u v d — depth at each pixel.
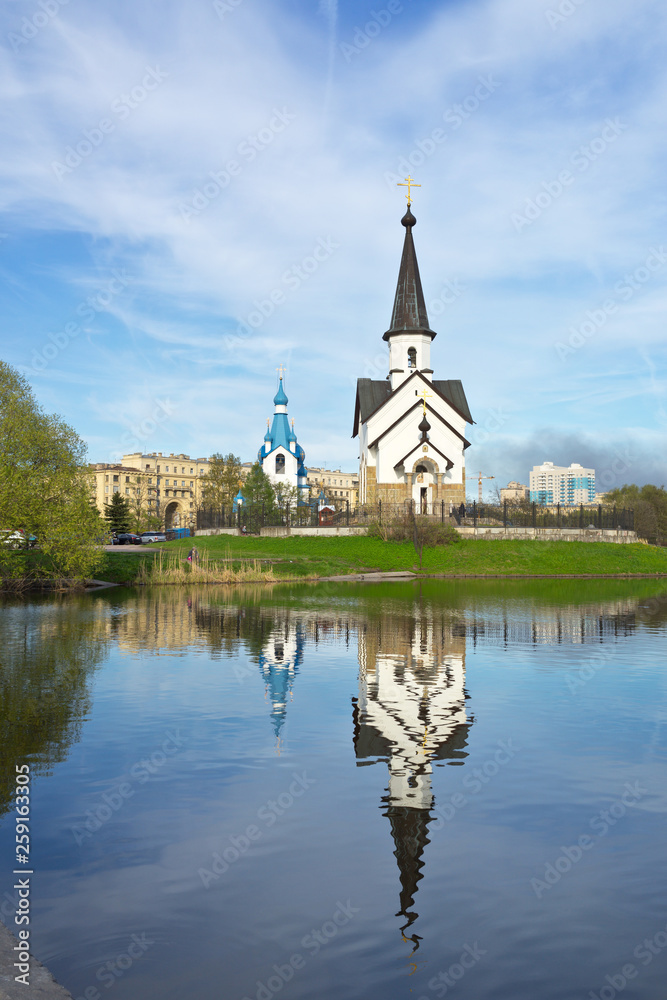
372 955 5.10
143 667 15.36
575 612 26.34
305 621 23.30
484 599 31.50
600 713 11.52
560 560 50.97
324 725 10.77
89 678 14.22
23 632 20.72
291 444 92.81
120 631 20.89
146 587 38.91
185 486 155.62
